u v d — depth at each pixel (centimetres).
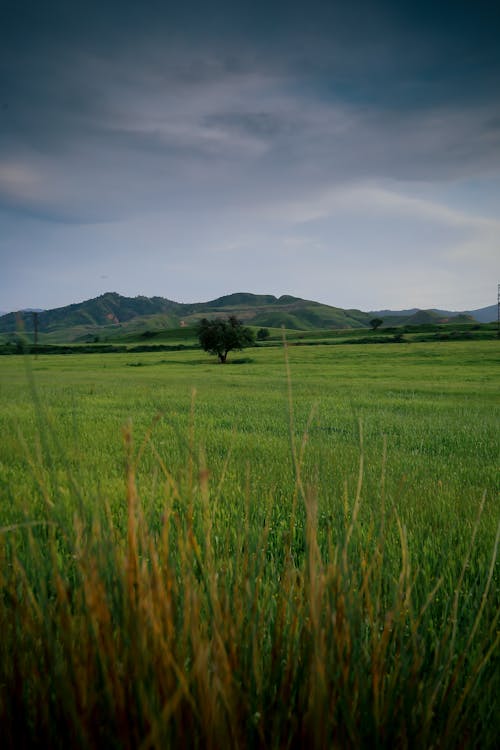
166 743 105
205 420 1505
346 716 127
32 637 146
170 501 147
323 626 140
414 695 145
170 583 145
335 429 1382
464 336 12569
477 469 811
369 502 311
